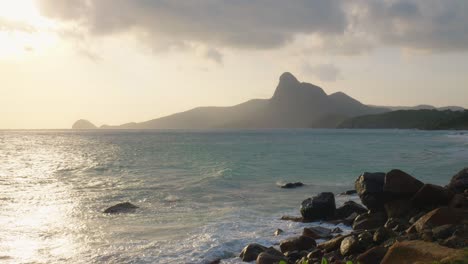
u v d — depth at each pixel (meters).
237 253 14.38
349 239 13.07
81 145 97.50
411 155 59.91
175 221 19.22
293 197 26.16
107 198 25.50
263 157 57.09
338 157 57.28
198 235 16.58
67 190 28.69
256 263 12.92
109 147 87.06
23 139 142.50
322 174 38.00
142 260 13.61
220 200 24.95
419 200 16.89
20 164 49.91
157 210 21.88
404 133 192.12
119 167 44.50
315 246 14.47
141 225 18.44
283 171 40.09
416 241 10.34
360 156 58.97
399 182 17.61
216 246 14.91
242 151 70.12
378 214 17.53
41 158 59.53
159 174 37.78
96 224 18.70
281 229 17.45
